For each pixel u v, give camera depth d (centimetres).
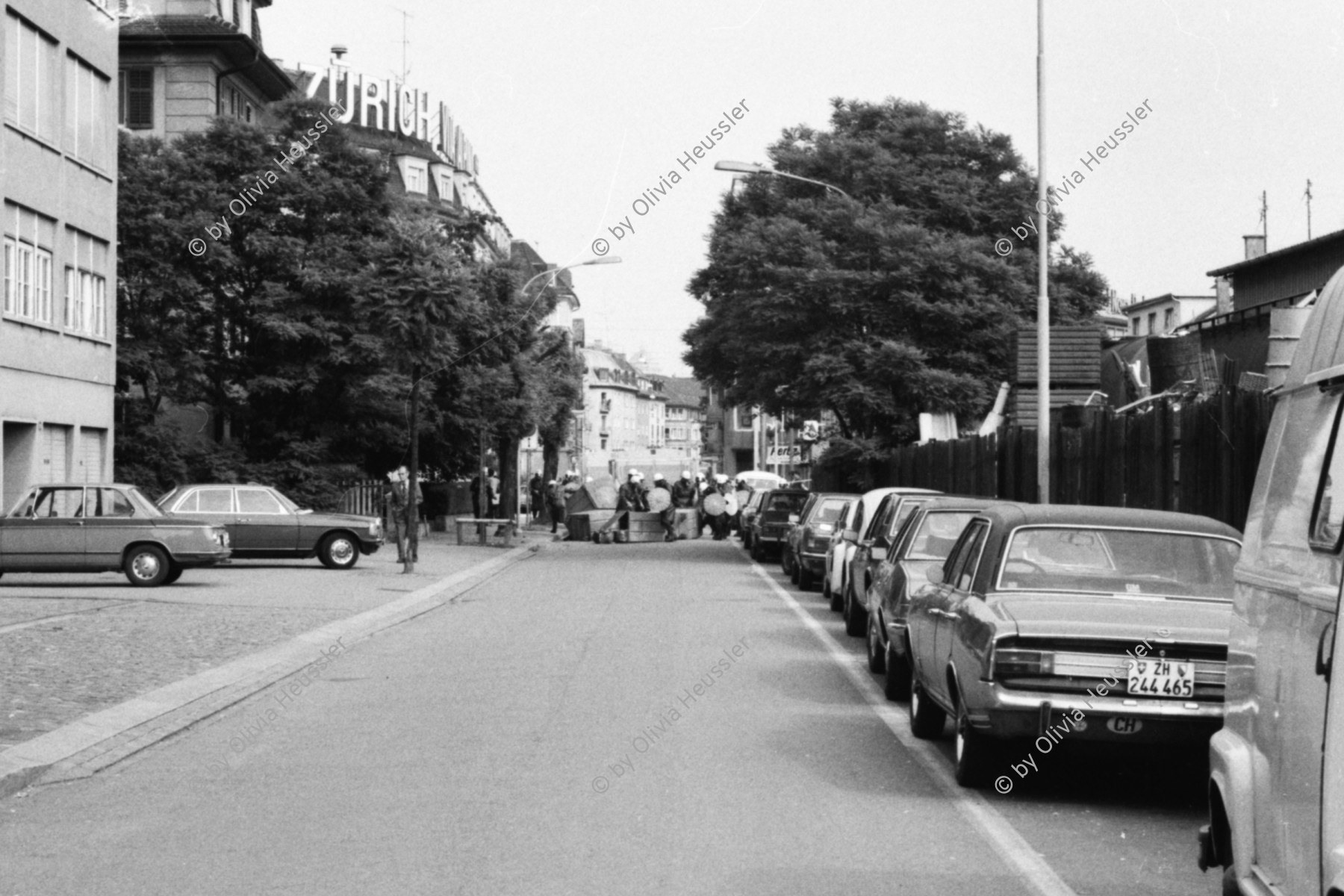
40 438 3259
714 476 6475
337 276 4084
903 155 4166
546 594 2652
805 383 3925
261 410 4322
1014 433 2566
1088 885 722
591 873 735
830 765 1039
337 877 731
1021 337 3644
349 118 6938
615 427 15638
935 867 753
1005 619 922
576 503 5406
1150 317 7325
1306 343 575
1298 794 509
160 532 2645
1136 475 1756
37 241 3234
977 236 4162
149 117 4800
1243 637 610
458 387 4550
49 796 955
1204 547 1032
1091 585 1006
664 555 4162
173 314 4088
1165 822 873
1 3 3002
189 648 1703
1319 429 535
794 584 2897
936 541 1482
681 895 696
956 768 1003
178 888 716
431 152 7275
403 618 2189
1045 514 1057
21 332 3145
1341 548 481
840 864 757
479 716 1249
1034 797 938
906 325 3891
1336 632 461
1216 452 1446
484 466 4759
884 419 3953
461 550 4131
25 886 725
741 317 4031
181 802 925
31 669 1486
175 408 4481
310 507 4175
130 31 4706
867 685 1459
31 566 2627
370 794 935
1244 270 4550
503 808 890
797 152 4238
